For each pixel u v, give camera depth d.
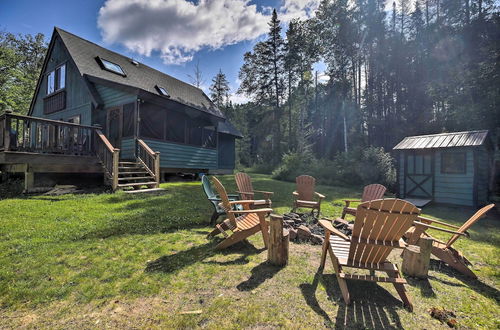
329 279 2.53
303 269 2.75
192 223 4.39
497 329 1.85
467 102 12.72
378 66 19.78
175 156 10.71
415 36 20.02
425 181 7.93
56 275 2.45
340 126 23.50
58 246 3.15
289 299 2.15
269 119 26.45
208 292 2.23
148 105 9.48
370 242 2.13
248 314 1.93
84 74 9.69
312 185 6.08
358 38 19.25
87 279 2.39
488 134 7.27
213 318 1.87
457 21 16.66
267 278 2.52
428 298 2.26
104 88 9.99
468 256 3.31
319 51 21.19
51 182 7.60
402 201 1.96
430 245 2.62
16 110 16.91
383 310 2.05
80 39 11.86
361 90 21.77
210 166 13.03
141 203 5.71
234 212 3.17
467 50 14.34
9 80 17.14
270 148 27.06
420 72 18.73
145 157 8.59
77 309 1.95
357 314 1.98
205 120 12.34
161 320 1.84
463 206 7.09
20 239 3.33
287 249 2.87
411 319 1.94
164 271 2.59
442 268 2.91
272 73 25.39
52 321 1.81
